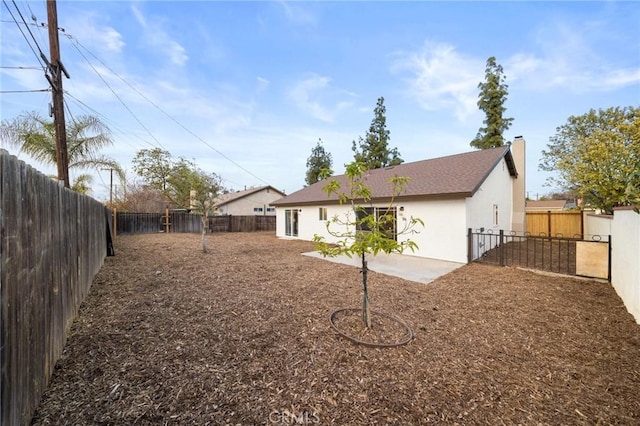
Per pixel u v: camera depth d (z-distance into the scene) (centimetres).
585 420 205
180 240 1344
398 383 243
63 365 256
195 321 365
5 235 161
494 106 2038
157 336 321
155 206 2233
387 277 630
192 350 290
